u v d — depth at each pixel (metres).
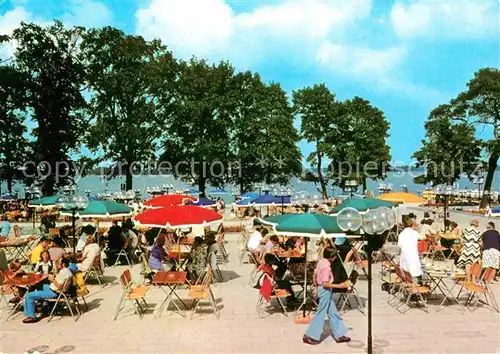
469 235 13.97
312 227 9.22
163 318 10.05
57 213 27.81
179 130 47.09
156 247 12.71
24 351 8.17
